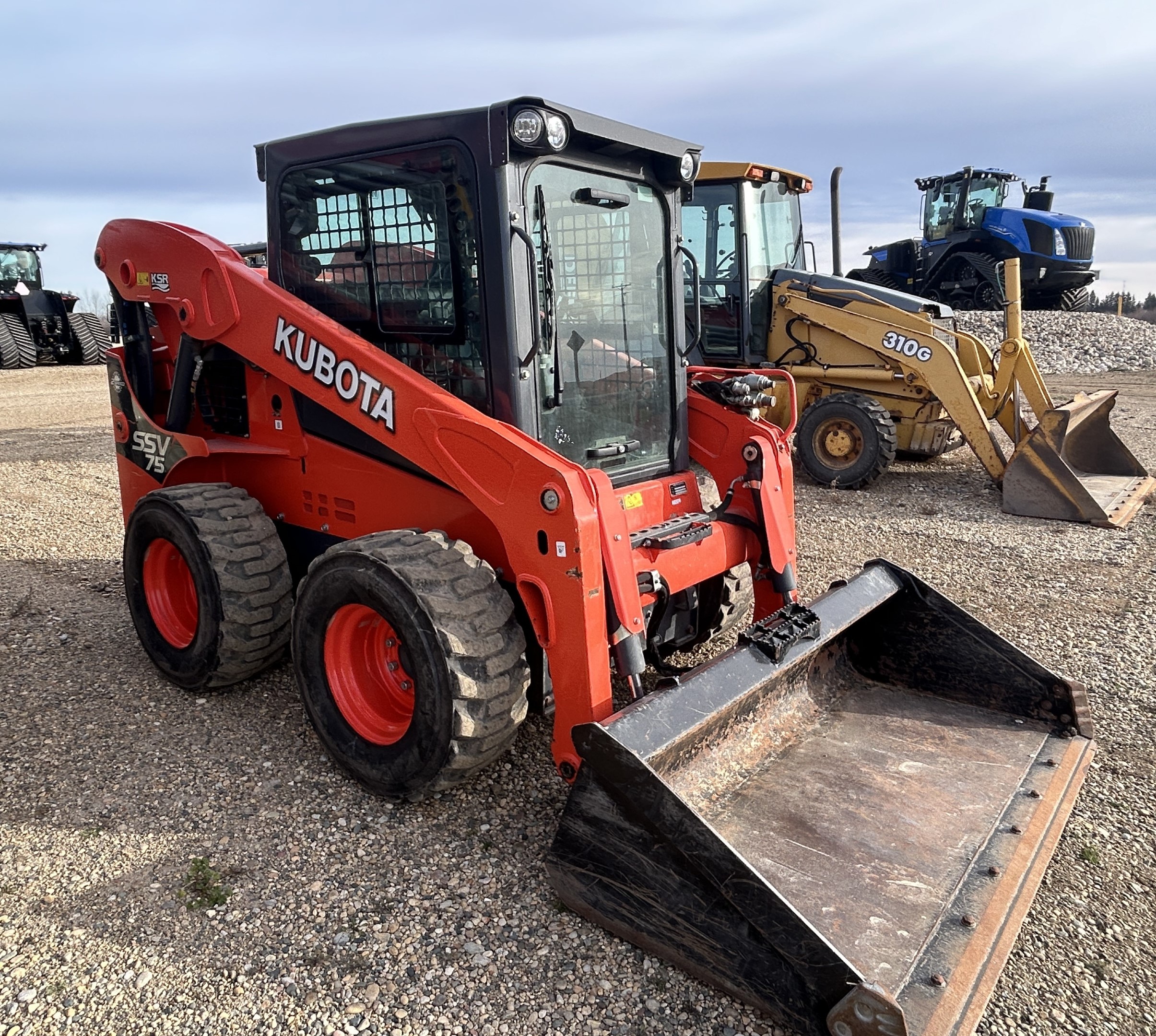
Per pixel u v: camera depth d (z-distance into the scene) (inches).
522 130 110.5
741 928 85.5
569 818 96.6
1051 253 708.0
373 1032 87.0
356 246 133.2
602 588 109.7
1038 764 118.4
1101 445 311.6
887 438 307.3
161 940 98.9
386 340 132.7
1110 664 166.4
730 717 114.0
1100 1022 88.2
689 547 132.3
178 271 152.2
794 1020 82.7
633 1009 89.4
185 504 147.3
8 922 101.8
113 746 140.3
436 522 131.2
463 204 118.0
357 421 129.0
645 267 141.3
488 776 131.4
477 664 110.7
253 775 132.0
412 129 120.4
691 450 157.9
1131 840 115.6
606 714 110.0
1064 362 685.9
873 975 83.0
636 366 140.7
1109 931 100.1
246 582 144.3
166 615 159.9
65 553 242.2
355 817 121.4
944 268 759.7
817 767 117.6
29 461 366.0
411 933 99.7
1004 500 278.2
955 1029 78.1
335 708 126.1
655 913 92.0
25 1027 87.6
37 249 778.8
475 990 91.9
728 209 319.3
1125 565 224.8
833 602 127.6
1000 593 207.6
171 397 165.0
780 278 337.4
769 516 143.9
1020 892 95.3
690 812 86.4
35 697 156.8
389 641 125.6
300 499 152.6
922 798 110.6
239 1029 87.4
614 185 133.6
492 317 117.5
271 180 141.9
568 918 101.8
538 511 109.3
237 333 144.2
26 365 741.3
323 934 99.7
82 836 117.6
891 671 140.5
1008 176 734.5
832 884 95.3
